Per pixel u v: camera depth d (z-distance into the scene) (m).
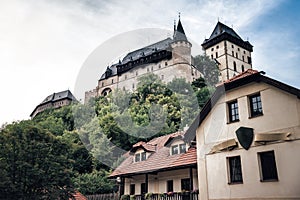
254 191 11.80
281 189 11.12
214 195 12.77
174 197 13.52
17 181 10.37
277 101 11.95
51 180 10.77
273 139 11.67
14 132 10.76
